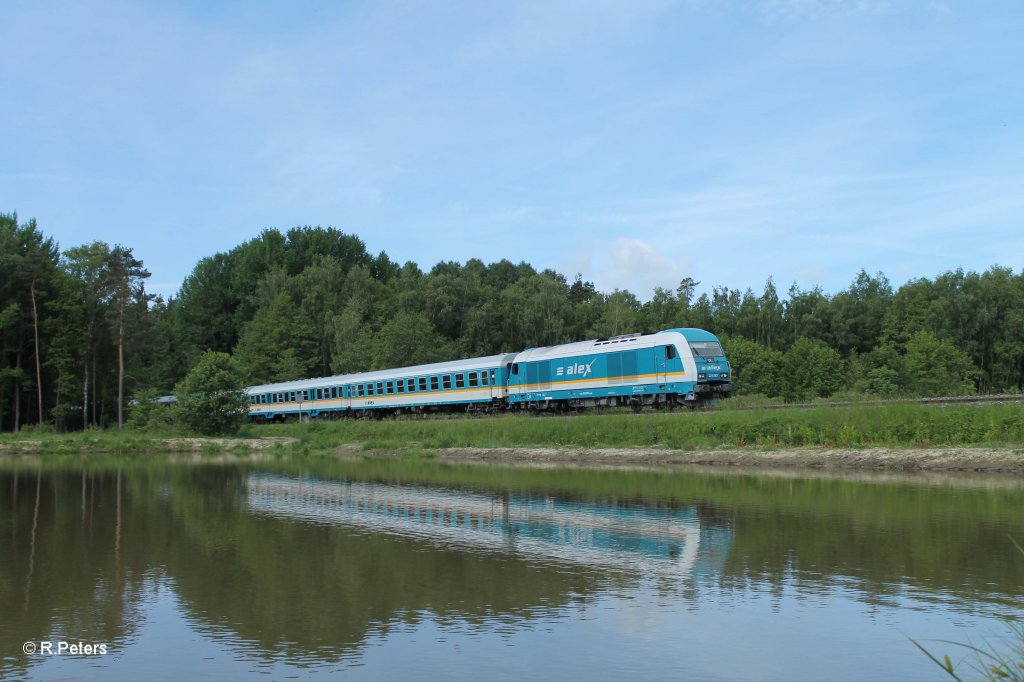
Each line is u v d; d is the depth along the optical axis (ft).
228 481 112.78
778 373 213.25
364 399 209.56
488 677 34.14
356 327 304.91
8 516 81.10
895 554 52.70
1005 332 265.34
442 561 55.52
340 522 73.31
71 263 254.68
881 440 108.78
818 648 36.35
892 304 293.64
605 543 60.18
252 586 50.19
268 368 321.52
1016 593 43.47
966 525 61.31
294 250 403.75
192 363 346.33
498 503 82.69
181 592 49.24
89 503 90.38
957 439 103.35
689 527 64.90
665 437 127.44
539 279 364.79
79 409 255.29
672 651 36.58
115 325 242.17
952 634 37.52
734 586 46.78
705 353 136.36
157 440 192.75
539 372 165.48
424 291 336.49
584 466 118.32
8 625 43.47
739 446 118.42
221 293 394.93
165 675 35.65
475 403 180.55
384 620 42.65
